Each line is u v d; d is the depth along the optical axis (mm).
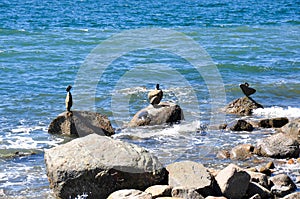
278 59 40531
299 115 25438
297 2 95312
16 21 61938
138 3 90688
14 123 23547
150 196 14273
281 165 18344
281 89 30844
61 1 90562
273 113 25656
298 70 36719
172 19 68188
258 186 15742
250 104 26062
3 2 84938
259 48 45406
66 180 15344
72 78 32812
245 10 81375
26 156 19359
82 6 83062
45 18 65750
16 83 31016
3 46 43812
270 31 56656
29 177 17328
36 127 23062
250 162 18734
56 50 42625
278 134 19875
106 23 62594
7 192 16094
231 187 15406
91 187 15273
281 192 15812
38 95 28391
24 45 44656
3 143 20781
